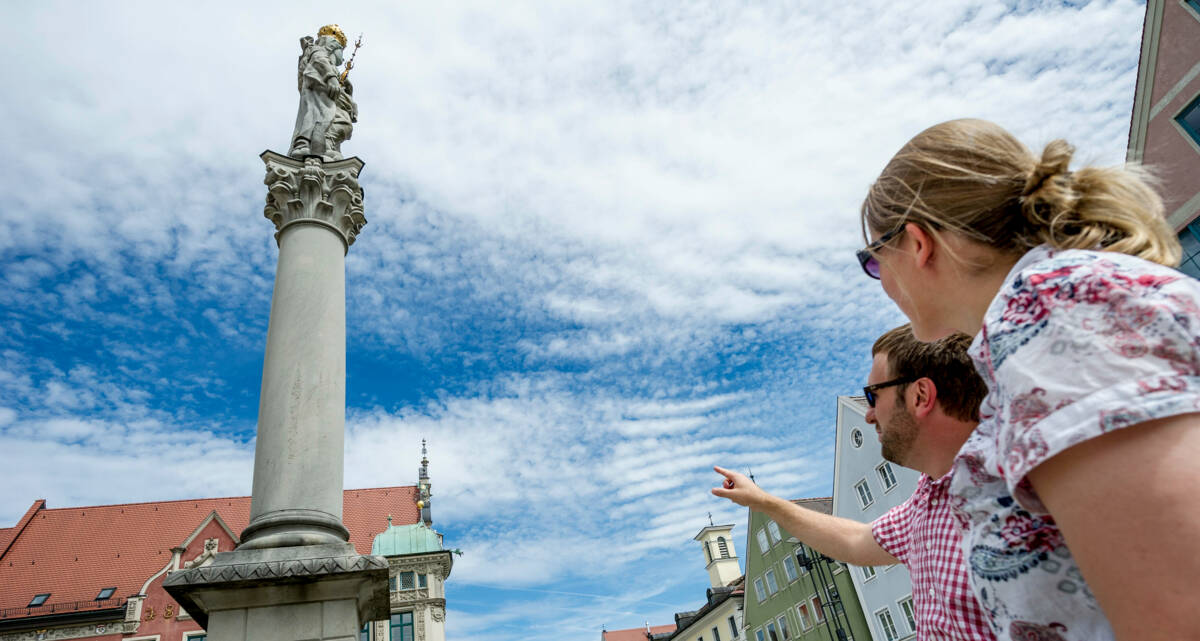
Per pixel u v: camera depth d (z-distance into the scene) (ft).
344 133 26.48
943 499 5.63
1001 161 3.42
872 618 97.91
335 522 17.83
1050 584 3.24
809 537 8.02
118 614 115.96
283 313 20.63
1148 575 2.22
